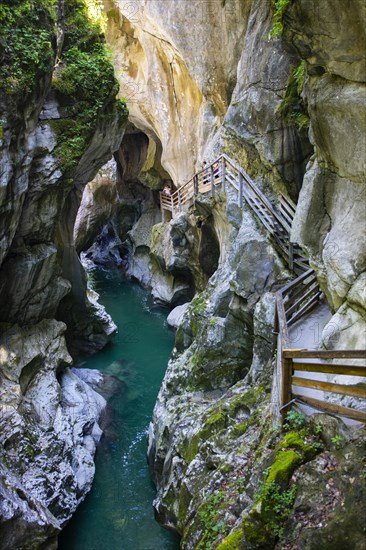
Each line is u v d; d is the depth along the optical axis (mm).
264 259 10875
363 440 5254
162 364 17766
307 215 7031
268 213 11367
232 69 15641
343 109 5902
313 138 6707
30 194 11961
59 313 16688
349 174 6289
